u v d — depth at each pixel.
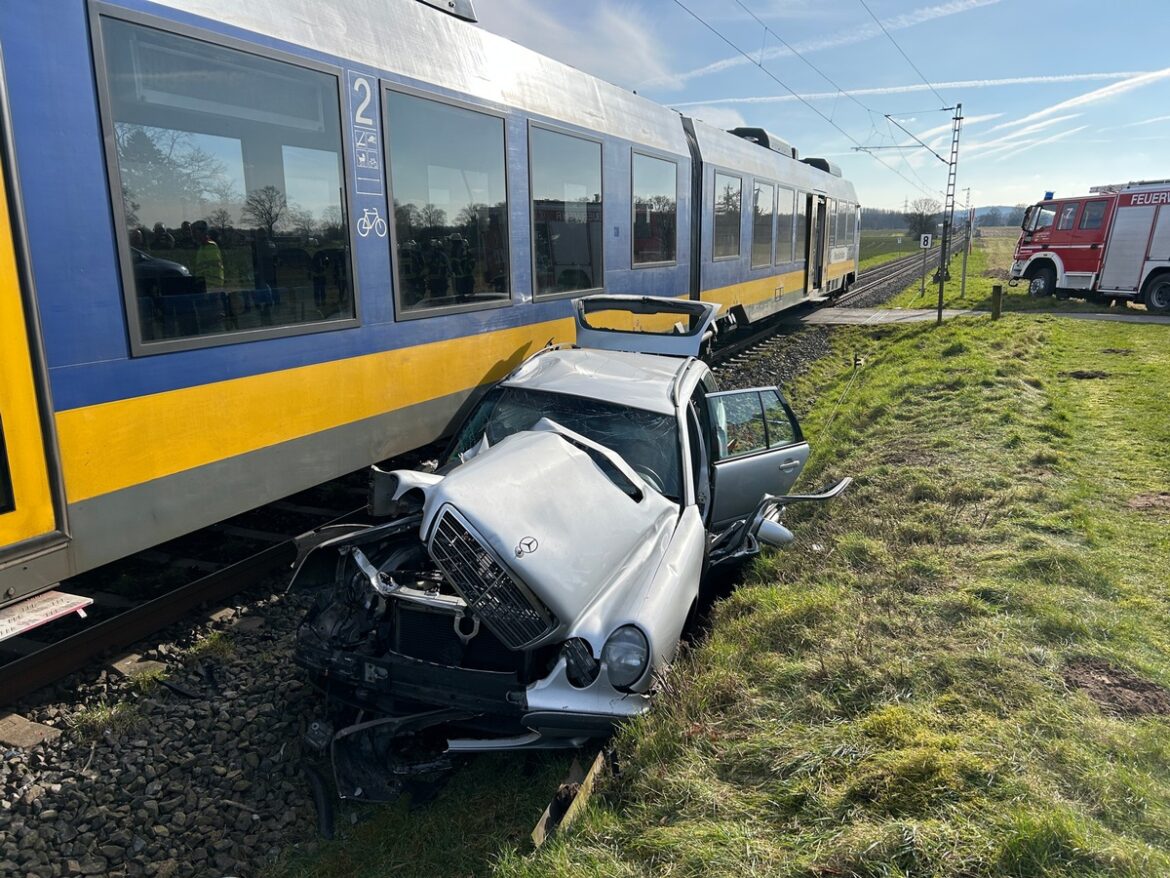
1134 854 2.66
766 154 16.17
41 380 3.89
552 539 3.54
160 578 5.42
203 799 3.46
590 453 4.41
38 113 3.83
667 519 4.30
